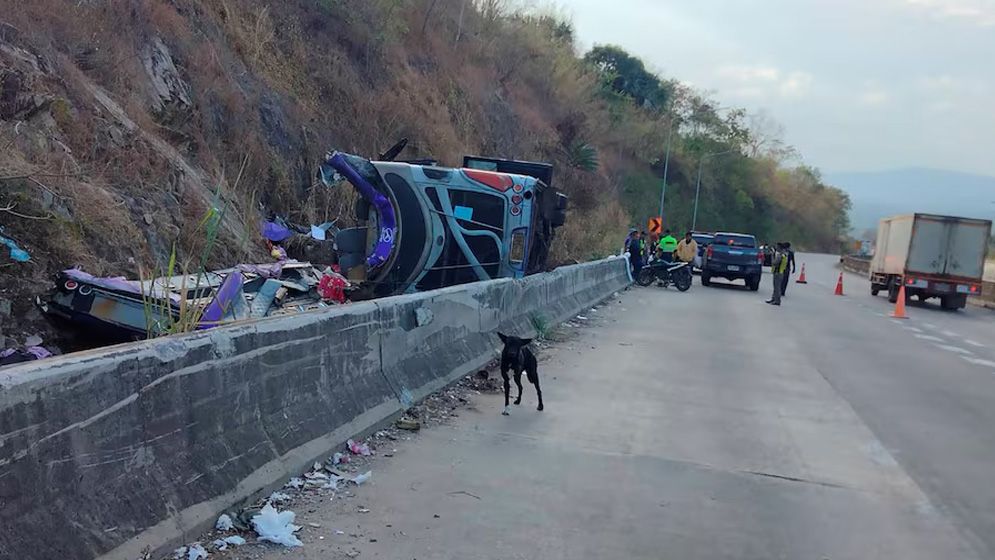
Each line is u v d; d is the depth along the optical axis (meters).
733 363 12.49
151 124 12.98
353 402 6.86
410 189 14.23
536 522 5.39
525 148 39.28
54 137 9.91
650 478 6.48
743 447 7.57
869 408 9.62
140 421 4.34
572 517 5.52
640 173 71.44
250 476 5.15
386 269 14.23
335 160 14.05
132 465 4.25
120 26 13.61
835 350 14.68
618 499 5.94
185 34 15.95
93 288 7.71
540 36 49.44
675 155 82.69
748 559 4.99
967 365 13.86
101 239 9.30
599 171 53.12
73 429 3.88
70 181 9.30
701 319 18.83
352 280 14.16
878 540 5.40
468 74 36.34
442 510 5.49
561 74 50.28
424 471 6.27
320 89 22.17
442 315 9.40
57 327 7.86
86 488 3.93
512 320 12.72
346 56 24.56
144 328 7.71
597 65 74.88
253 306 9.48
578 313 17.95
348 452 6.45
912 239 29.09
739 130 98.56
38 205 8.43
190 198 12.36
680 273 28.22
